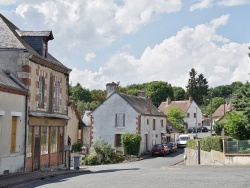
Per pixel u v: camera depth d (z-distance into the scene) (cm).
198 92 14075
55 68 3009
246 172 2227
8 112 2272
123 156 5056
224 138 3438
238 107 3791
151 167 3709
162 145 5572
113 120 5716
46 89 2850
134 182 1738
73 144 5931
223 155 3300
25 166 2489
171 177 1945
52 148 3020
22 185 1856
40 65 2739
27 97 2512
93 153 4738
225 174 2089
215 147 3494
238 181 1709
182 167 3130
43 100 2803
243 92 3750
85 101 12262
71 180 1947
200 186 1548
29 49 2625
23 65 2516
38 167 2730
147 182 1728
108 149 4728
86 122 6462
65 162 3316
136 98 6272
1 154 2197
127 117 5669
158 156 5466
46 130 2889
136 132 5603
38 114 2652
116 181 1803
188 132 9544
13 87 2302
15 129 2417
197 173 2197
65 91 3288
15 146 2409
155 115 6300
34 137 2648
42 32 2812
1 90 2175
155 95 12544
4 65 2528
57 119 3075
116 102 5734
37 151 2712
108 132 5719
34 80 2630
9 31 2630
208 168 2794
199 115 10688
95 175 2256
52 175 2306
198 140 3978
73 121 5981
